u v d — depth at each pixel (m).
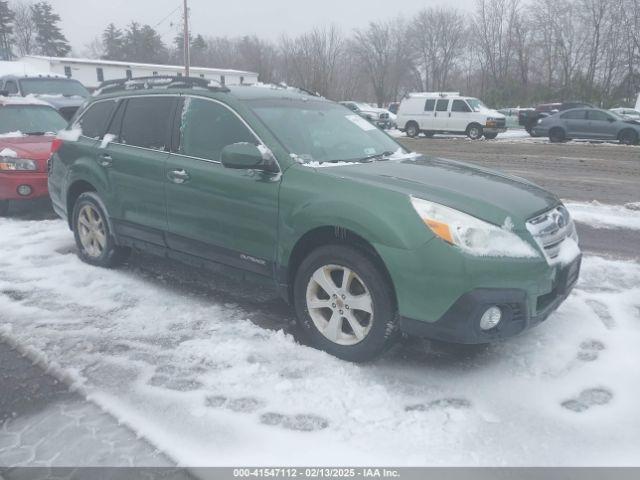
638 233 7.05
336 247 3.56
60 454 2.74
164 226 4.60
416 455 2.73
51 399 3.21
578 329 4.08
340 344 3.64
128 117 5.02
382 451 2.76
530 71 61.81
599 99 45.06
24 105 8.97
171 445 2.80
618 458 2.72
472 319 3.17
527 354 3.73
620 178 12.09
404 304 3.28
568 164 14.52
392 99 73.81
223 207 4.09
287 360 3.63
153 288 4.91
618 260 5.84
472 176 3.95
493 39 64.94
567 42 58.59
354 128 4.72
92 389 3.29
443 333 3.24
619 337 3.95
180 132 4.52
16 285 4.94
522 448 2.79
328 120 4.60
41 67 52.38
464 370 3.54
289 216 3.71
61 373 3.47
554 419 3.02
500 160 15.52
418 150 18.50
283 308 4.52
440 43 71.94
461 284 3.14
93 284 4.97
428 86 74.31
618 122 20.58
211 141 4.29
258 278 4.07
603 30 55.59
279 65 67.88
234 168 3.84
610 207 8.73
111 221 5.12
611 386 3.34
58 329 4.08
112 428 2.94
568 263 3.53
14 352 3.74
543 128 22.12
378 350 3.48
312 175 3.70
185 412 3.07
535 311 3.36
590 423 2.99
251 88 4.65
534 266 3.26
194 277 5.22
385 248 3.28
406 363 3.62
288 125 4.20
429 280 3.19
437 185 3.56
